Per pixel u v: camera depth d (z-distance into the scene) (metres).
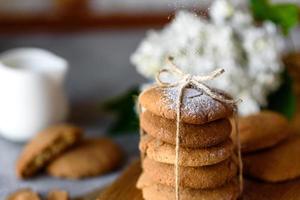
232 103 0.41
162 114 0.40
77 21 0.95
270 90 0.59
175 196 0.41
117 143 0.59
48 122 0.58
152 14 0.96
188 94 0.41
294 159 0.48
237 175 0.46
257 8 0.60
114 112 0.64
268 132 0.49
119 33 0.92
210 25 0.58
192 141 0.40
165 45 0.58
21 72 0.57
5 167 0.55
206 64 0.55
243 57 0.58
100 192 0.51
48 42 0.88
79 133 0.54
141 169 0.48
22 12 0.96
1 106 0.58
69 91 0.69
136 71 0.75
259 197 0.45
